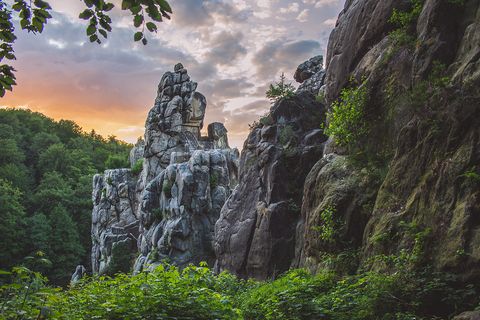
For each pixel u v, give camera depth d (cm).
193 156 4656
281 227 2283
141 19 476
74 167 10962
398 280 871
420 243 927
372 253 1110
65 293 714
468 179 888
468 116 942
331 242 1396
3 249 6450
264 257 2267
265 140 2580
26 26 565
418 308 801
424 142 1052
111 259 5531
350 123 1487
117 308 623
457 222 875
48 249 6844
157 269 776
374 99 1432
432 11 1212
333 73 1786
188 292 699
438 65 1120
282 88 2645
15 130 12038
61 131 14950
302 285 1088
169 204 4572
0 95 594
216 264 2627
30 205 8594
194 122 6159
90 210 8756
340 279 1124
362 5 1684
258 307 997
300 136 2519
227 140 6406
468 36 1094
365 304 834
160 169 5859
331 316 834
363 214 1352
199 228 4328
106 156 13088
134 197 6219
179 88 6128
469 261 815
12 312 422
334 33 1895
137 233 5959
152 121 6006
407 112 1266
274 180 2381
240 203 2594
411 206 1040
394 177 1151
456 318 718
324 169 1592
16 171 9350
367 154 1430
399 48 1381
